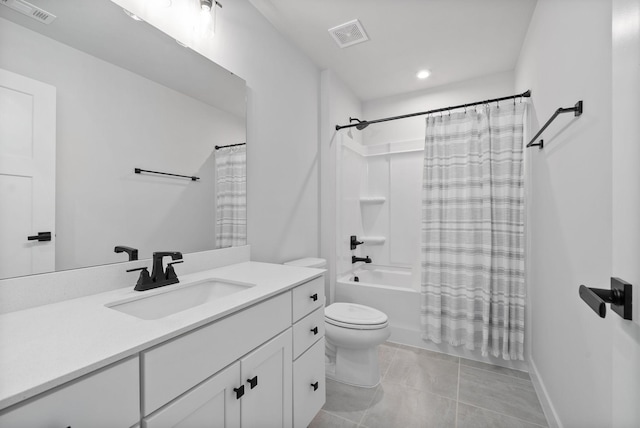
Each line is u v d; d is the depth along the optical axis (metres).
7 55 0.87
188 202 1.44
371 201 3.28
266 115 1.96
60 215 0.98
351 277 2.97
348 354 1.92
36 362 0.58
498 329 2.14
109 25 1.14
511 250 2.12
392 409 1.64
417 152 3.10
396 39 2.19
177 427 0.76
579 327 1.15
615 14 0.58
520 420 1.55
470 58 2.46
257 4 1.83
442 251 2.37
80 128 1.04
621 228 0.56
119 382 0.64
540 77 1.74
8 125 0.87
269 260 1.98
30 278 0.91
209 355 0.85
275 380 1.13
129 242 1.19
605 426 0.93
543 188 1.69
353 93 3.15
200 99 1.50
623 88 0.55
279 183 2.09
